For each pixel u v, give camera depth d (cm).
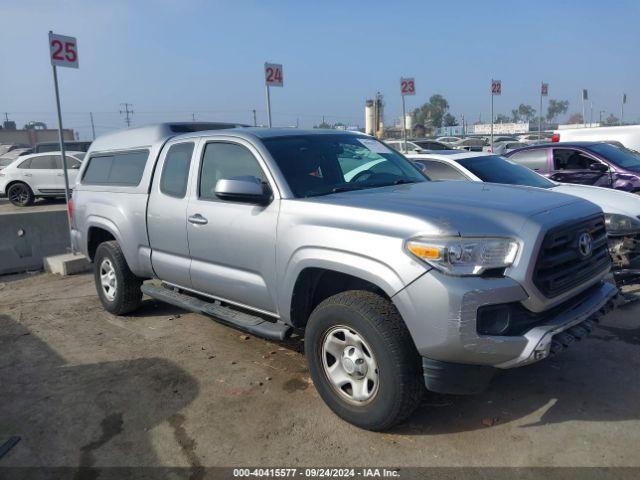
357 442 346
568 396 388
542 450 327
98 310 655
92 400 424
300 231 372
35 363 504
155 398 421
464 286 300
